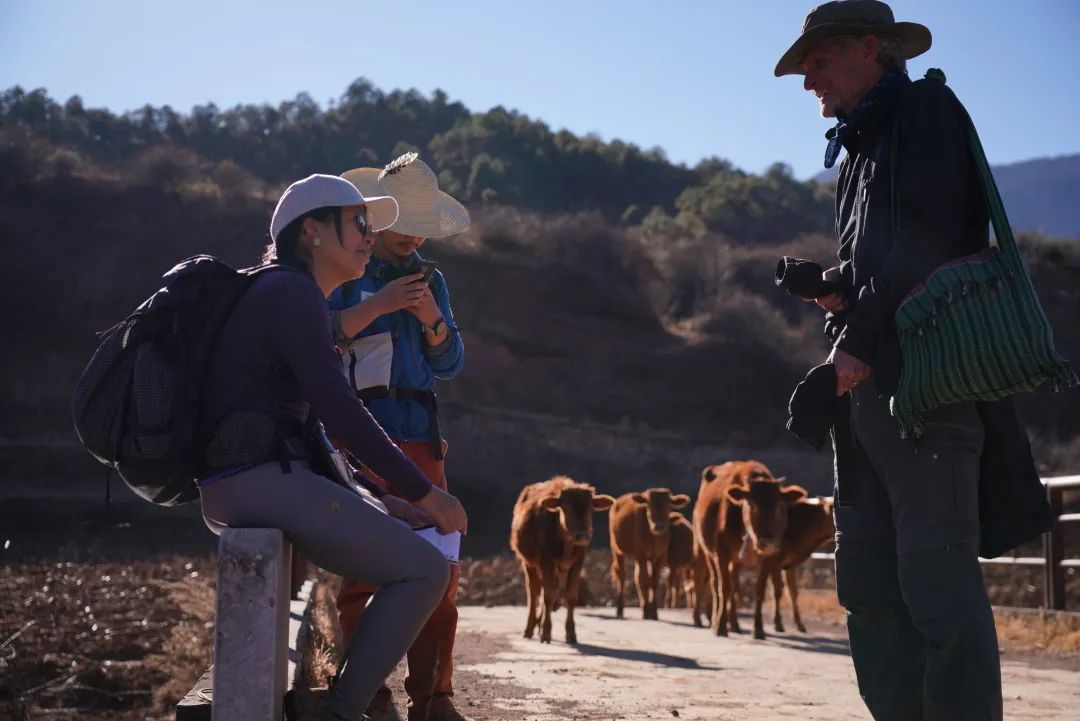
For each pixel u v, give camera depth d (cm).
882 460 366
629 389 7281
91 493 4050
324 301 342
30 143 8238
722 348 7831
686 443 6469
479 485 4903
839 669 834
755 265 10412
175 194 8050
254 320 330
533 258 8762
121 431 320
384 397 473
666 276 9644
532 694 655
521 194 14275
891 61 399
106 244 7238
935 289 341
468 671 771
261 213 8238
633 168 16538
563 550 1048
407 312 488
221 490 326
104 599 1575
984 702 337
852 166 404
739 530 1227
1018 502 373
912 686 385
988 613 346
